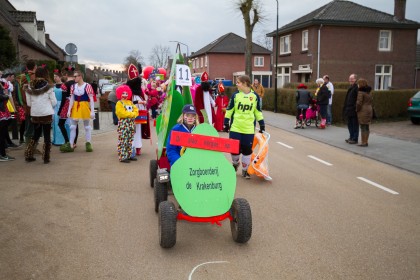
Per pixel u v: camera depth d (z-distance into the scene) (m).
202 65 55.69
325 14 29.81
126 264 3.91
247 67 26.38
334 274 3.74
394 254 4.19
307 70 30.12
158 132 6.36
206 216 4.32
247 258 4.07
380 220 5.21
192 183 4.32
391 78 31.31
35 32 33.31
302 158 9.34
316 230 4.84
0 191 6.18
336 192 6.52
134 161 8.65
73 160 8.62
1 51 16.73
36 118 8.02
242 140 6.98
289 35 33.00
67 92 9.77
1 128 8.26
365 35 30.23
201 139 4.35
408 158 9.20
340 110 16.19
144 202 5.84
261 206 5.75
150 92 12.34
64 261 3.94
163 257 4.08
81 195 6.10
